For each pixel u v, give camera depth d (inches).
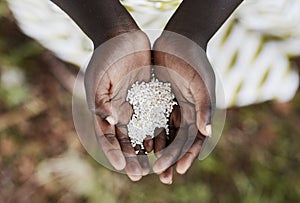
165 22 39.4
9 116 50.8
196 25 33.6
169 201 49.8
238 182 50.5
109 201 49.2
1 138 50.5
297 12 44.2
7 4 50.1
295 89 47.8
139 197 49.6
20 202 49.5
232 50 45.4
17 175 50.1
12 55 50.9
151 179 50.0
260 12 44.0
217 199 50.2
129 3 39.0
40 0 43.2
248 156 51.2
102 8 33.1
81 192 49.5
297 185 50.7
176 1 38.8
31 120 50.8
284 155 51.4
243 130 51.5
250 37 45.4
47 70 51.0
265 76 46.8
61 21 43.6
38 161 50.2
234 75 46.3
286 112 51.4
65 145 50.4
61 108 51.0
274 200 50.4
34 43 50.8
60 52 44.8
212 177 50.5
